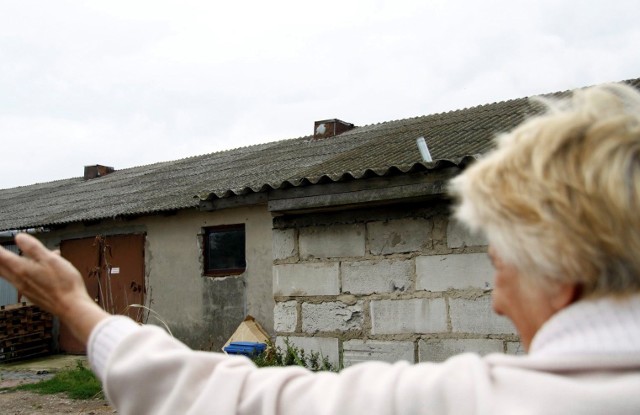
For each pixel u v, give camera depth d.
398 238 5.93
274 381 1.02
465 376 0.93
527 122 1.05
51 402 8.41
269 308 10.77
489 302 5.49
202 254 11.70
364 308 6.03
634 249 0.88
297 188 6.18
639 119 0.97
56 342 13.64
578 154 0.94
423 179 5.49
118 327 1.10
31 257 1.14
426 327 5.73
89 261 13.35
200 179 14.09
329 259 6.24
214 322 11.44
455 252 5.66
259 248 11.01
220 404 0.99
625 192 0.89
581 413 0.83
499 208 0.97
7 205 18.14
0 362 12.59
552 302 0.97
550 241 0.91
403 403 0.94
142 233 12.61
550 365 0.90
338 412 0.95
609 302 0.91
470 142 7.31
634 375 0.87
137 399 1.03
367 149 8.74
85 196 16.17
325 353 6.17
